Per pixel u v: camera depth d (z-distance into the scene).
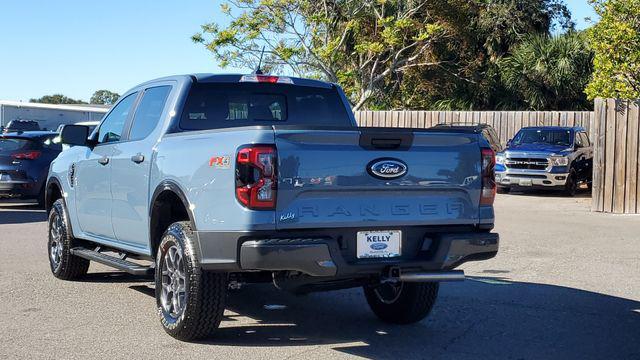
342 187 5.51
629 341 6.16
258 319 6.90
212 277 5.77
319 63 31.14
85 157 8.02
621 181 16.25
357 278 5.86
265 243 5.27
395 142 5.70
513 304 7.49
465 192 5.96
